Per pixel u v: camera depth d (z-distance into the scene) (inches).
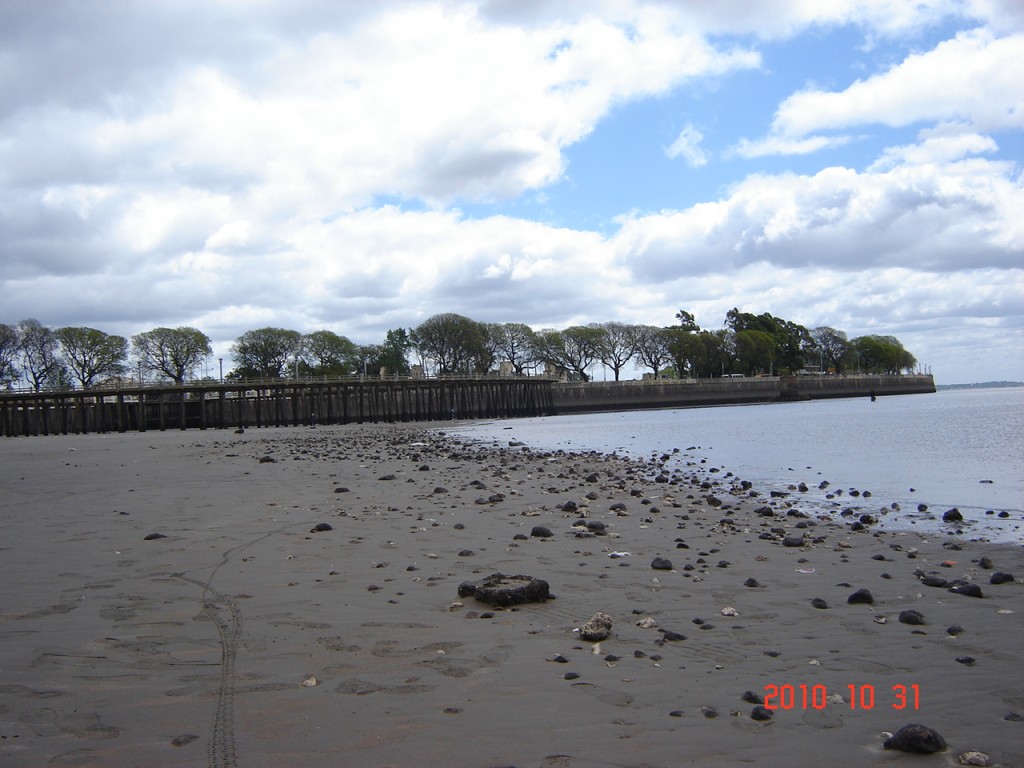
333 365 6235.2
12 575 428.8
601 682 259.6
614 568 444.5
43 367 5447.8
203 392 4281.5
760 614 345.1
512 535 559.8
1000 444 1555.1
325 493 830.5
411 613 346.6
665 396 6796.3
